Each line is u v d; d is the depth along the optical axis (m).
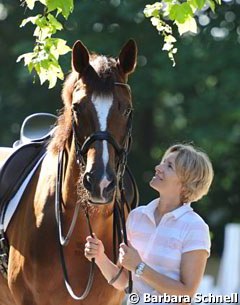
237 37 33.50
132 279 9.35
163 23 10.53
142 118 37.72
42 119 12.13
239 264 20.14
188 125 35.12
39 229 9.88
